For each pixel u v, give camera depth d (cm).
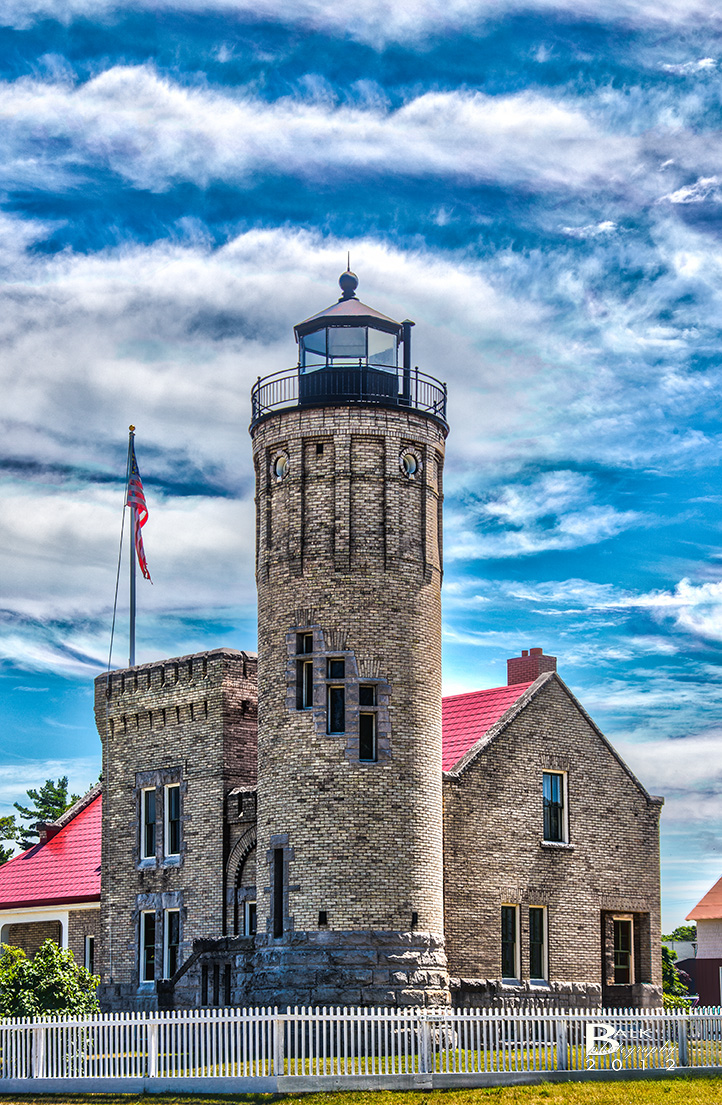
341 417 3934
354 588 3856
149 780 4644
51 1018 3488
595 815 4631
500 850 4306
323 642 3844
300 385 4050
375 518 3906
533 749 4491
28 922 5094
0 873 5328
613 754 4744
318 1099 2814
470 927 4156
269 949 3759
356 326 4044
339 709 3831
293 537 3934
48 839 5428
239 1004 3806
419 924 3747
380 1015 2970
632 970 4684
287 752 3838
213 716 4466
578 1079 3072
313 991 3619
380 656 3838
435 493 4075
